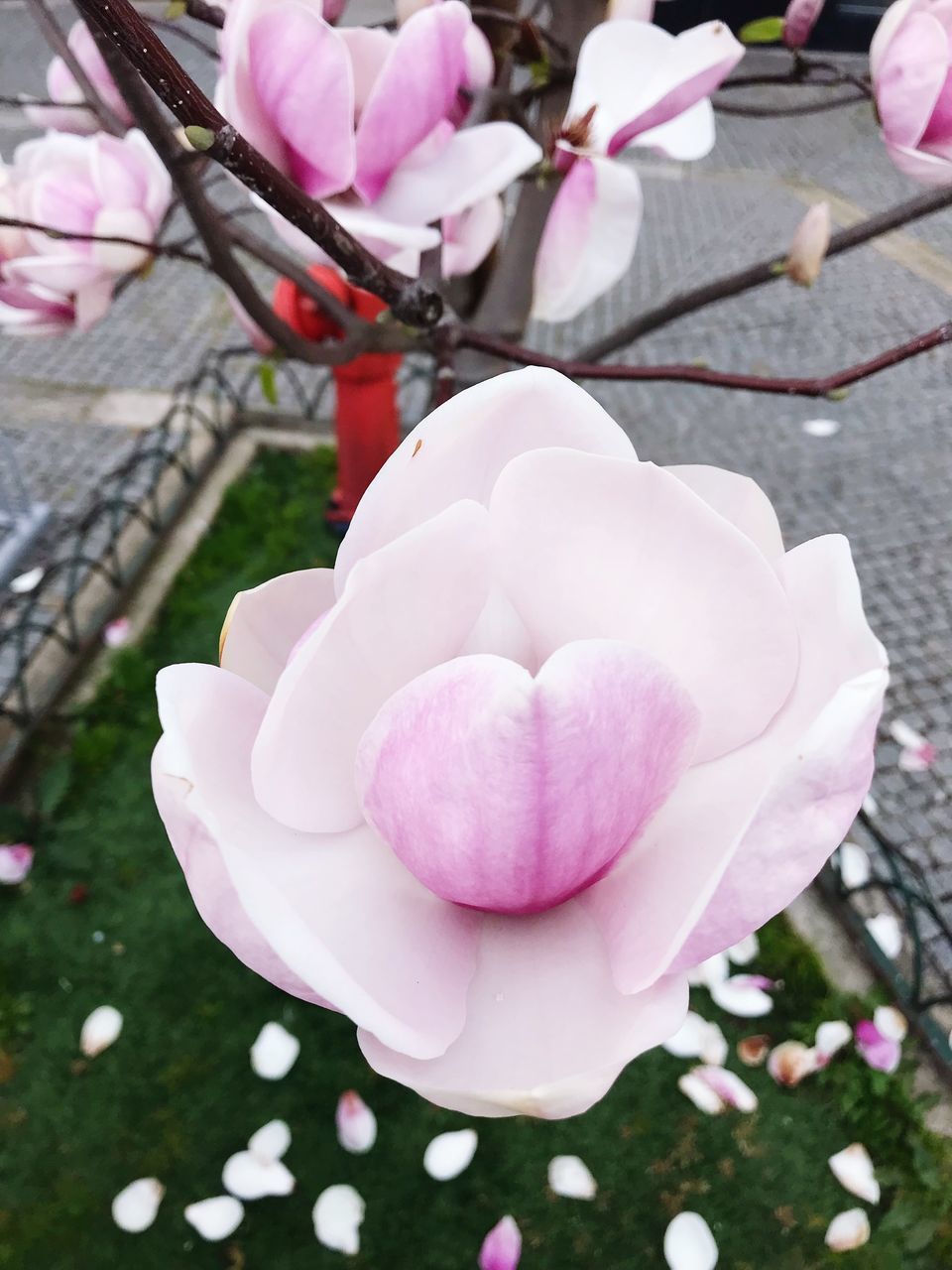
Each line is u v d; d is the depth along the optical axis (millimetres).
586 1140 1593
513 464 529
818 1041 1639
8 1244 1507
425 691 467
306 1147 1590
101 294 1094
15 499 2549
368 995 486
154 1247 1506
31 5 1140
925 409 2930
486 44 1045
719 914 488
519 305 1309
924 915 1808
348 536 562
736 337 3203
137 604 2363
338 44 735
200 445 2746
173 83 572
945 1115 1597
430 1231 1514
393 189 896
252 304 1130
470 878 518
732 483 646
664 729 511
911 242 3598
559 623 593
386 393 2127
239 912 483
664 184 3762
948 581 2416
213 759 568
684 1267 1455
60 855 1903
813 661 553
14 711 2074
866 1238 1489
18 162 1109
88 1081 1662
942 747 2076
